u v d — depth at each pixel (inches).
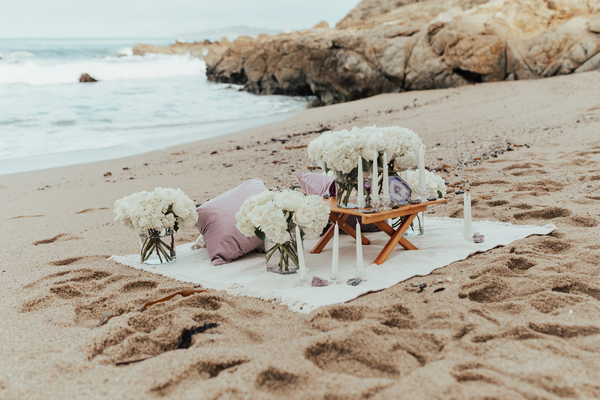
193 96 910.4
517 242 142.6
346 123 464.8
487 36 634.8
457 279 118.2
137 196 146.4
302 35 990.4
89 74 1227.2
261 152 362.0
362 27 1011.9
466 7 964.6
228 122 589.0
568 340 85.0
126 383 78.9
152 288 129.3
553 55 587.2
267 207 125.2
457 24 661.9
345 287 116.9
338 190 139.6
